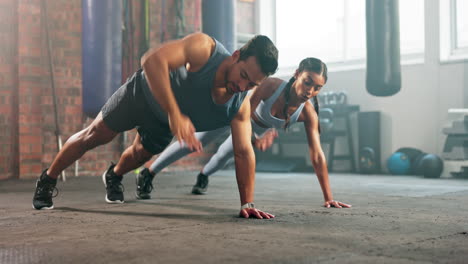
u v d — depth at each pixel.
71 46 6.46
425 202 3.16
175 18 7.40
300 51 8.11
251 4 8.38
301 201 3.23
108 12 5.67
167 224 2.19
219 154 3.57
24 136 5.98
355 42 7.45
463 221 2.25
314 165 2.88
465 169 5.84
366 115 6.76
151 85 1.99
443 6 6.49
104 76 5.65
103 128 2.54
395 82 5.73
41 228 2.11
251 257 1.49
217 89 2.16
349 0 7.46
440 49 6.45
